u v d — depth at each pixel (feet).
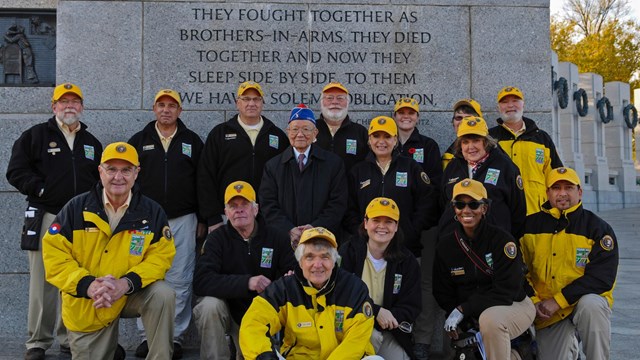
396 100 22.67
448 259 16.49
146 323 15.67
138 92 22.16
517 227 17.85
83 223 15.48
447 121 22.74
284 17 22.56
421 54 22.79
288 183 18.52
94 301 14.71
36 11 23.30
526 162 20.34
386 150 18.78
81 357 15.62
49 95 22.95
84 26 22.13
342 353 13.78
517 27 22.98
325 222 18.10
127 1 22.24
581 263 16.67
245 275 16.28
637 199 98.17
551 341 16.93
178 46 22.27
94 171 19.35
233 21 22.43
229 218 16.75
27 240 18.26
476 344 15.88
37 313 18.20
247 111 19.76
